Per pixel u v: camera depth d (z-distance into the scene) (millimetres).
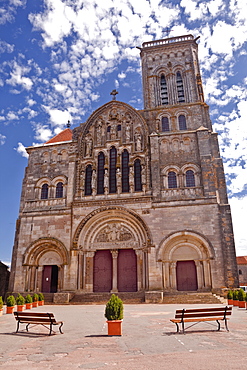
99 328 17656
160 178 41906
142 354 11430
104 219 42062
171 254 38750
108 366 9945
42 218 43594
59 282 40969
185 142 43156
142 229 40000
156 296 33500
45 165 47156
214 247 37031
